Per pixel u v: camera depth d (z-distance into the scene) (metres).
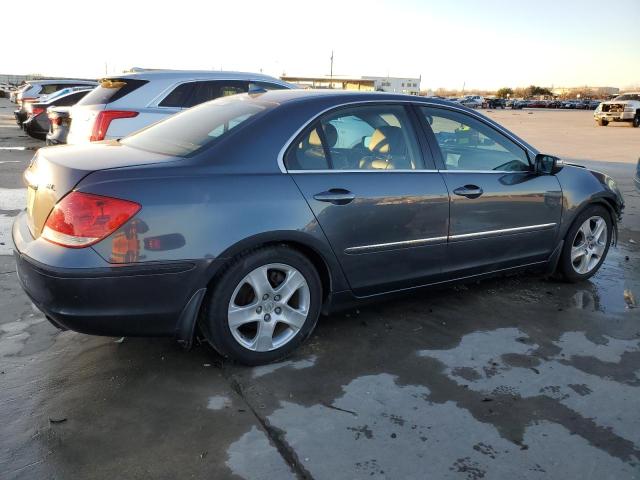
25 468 2.40
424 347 3.66
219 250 3.01
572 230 4.77
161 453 2.53
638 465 2.55
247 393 3.04
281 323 3.42
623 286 4.96
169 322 3.01
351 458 2.54
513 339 3.81
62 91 17.33
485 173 4.17
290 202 3.22
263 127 3.32
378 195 3.56
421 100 4.02
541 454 2.61
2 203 7.46
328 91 3.84
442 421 2.84
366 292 3.71
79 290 2.75
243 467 2.45
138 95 7.34
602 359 3.55
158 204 2.87
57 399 2.93
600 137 23.12
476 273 4.25
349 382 3.20
